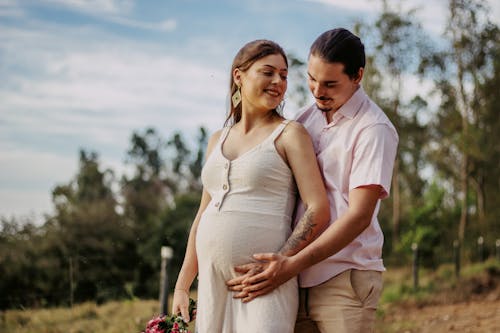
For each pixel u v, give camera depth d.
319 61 2.90
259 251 2.86
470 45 22.30
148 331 3.12
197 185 52.06
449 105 23.09
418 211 19.17
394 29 22.23
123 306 8.58
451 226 21.44
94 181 33.72
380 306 10.70
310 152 2.95
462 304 11.31
